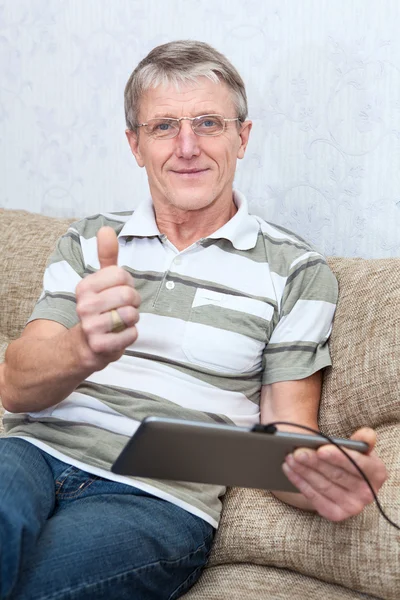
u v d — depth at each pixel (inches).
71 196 82.7
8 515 42.5
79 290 42.3
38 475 50.4
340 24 66.2
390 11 64.2
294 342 56.9
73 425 54.1
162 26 74.5
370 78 65.9
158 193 61.1
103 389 55.2
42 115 82.4
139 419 53.6
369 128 66.6
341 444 41.8
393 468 49.9
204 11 72.2
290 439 40.4
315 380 56.9
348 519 48.4
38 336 56.2
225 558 53.1
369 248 68.6
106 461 51.9
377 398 54.0
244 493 55.2
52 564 43.1
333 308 58.9
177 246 61.4
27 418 56.3
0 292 71.7
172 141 59.0
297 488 44.2
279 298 58.2
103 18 77.2
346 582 47.7
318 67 67.8
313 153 69.4
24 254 72.0
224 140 59.1
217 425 39.1
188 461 40.5
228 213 62.2
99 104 79.1
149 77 59.1
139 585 46.5
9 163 85.3
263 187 72.1
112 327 41.8
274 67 69.7
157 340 56.4
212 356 56.1
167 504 51.0
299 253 59.7
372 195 67.6
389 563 45.9
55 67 80.6
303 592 48.3
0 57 83.2
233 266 58.8
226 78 59.4
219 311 56.9
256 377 58.3
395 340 54.3
